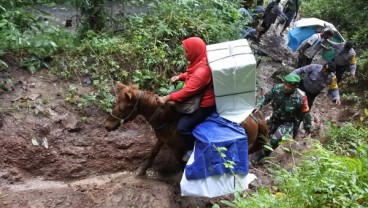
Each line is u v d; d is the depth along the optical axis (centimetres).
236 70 516
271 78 933
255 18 1070
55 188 557
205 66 531
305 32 977
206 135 522
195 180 520
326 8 1320
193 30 769
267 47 1087
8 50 680
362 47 1148
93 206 531
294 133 666
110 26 788
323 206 424
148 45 727
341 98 934
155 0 863
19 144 572
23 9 775
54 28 750
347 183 438
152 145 642
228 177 523
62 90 653
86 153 605
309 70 725
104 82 674
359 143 600
